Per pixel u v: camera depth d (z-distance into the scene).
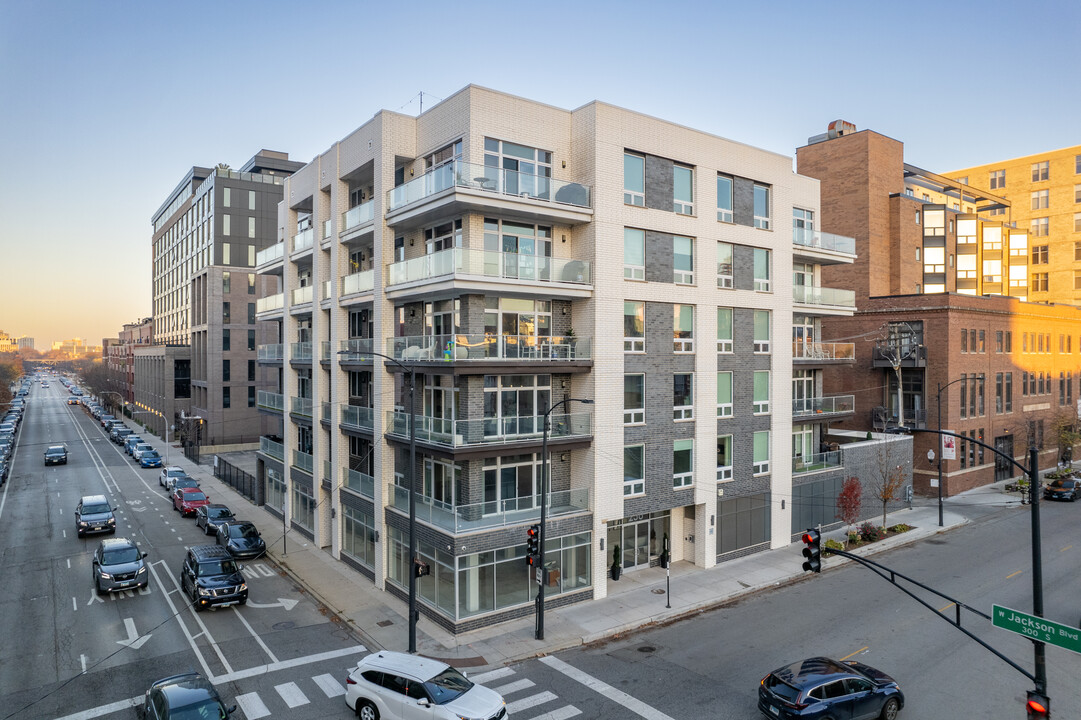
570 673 18.03
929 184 56.34
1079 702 16.38
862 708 15.05
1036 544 13.51
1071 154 68.69
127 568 23.98
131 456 63.72
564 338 24.31
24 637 20.09
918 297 43.22
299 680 17.50
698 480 27.20
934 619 21.94
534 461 24.20
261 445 40.78
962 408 43.28
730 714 15.70
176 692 14.20
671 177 26.39
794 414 32.25
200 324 70.75
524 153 23.95
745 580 25.89
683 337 27.02
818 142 50.72
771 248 30.05
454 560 20.91
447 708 14.05
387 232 25.77
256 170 74.56
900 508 38.81
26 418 108.06
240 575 23.55
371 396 28.70
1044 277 70.38
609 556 26.02
